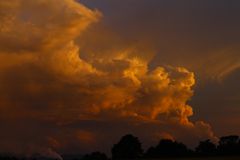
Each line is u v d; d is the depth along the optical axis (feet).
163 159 545.85
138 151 616.80
